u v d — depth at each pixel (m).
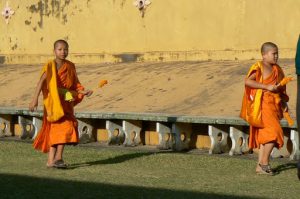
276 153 14.88
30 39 26.69
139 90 19.59
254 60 21.27
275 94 12.33
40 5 26.41
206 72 20.00
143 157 14.67
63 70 13.09
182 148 16.25
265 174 12.29
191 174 12.34
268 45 12.43
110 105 18.75
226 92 17.94
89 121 18.00
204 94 18.17
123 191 10.58
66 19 25.67
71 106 13.16
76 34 25.41
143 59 23.70
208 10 22.34
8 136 19.64
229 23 21.94
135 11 23.97
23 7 26.80
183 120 15.77
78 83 13.39
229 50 21.92
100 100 19.39
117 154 15.23
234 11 21.84
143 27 23.78
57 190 10.67
